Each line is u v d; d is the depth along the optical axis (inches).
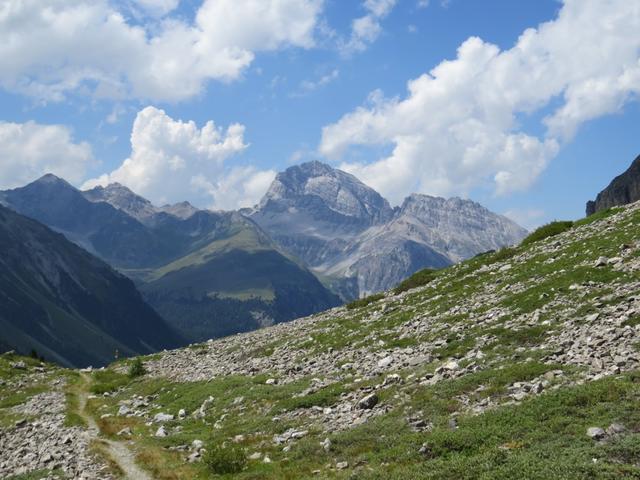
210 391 1610.5
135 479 1030.4
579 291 1373.0
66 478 1056.2
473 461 717.9
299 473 880.9
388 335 1684.3
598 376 887.7
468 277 2108.8
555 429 756.6
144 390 2018.9
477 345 1264.8
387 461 828.0
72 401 2097.7
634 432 692.1
